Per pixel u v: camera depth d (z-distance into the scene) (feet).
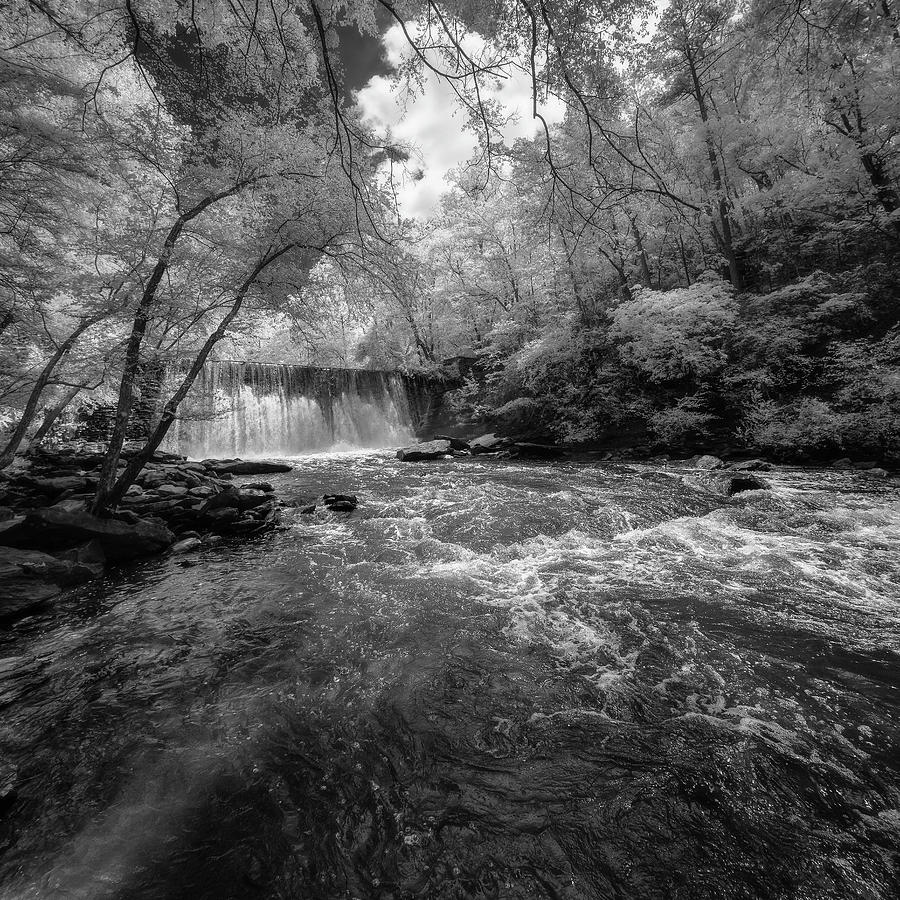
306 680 11.90
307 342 30.91
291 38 10.34
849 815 7.27
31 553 18.85
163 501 27.09
